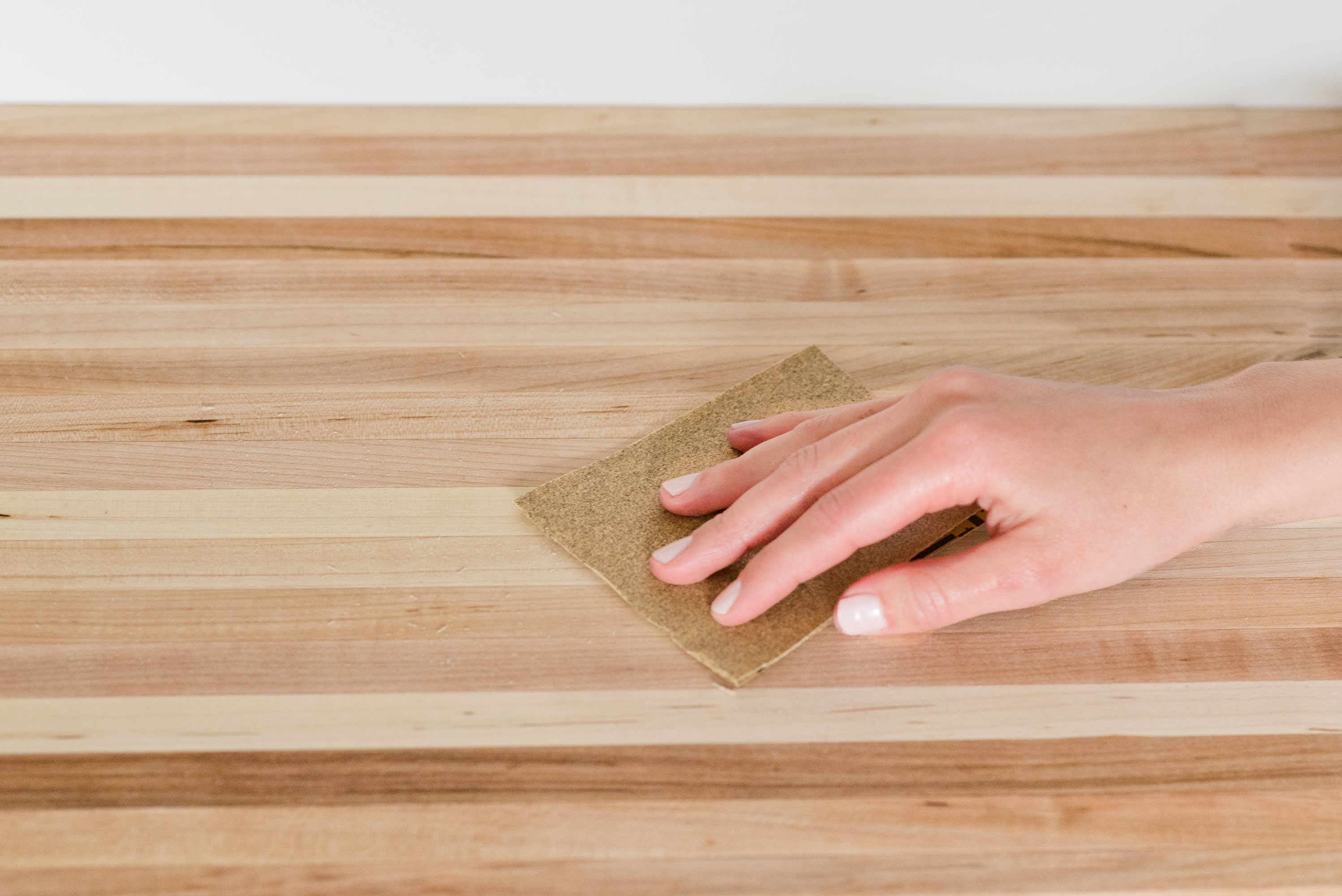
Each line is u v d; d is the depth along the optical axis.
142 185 0.88
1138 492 0.75
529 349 0.83
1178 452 0.76
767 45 0.92
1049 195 0.91
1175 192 0.91
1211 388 0.78
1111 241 0.89
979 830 0.73
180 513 0.78
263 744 0.73
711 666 0.75
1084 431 0.76
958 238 0.89
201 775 0.73
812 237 0.88
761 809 0.73
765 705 0.75
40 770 0.73
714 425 0.81
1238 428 0.77
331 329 0.83
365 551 0.77
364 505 0.78
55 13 0.88
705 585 0.77
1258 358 0.85
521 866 0.72
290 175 0.89
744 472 0.78
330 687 0.75
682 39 0.92
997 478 0.75
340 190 0.88
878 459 0.77
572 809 0.73
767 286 0.86
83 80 0.90
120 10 0.88
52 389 0.81
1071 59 0.94
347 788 0.73
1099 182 0.92
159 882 0.71
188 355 0.82
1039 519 0.75
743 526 0.76
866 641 0.77
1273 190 0.92
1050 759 0.74
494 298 0.85
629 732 0.74
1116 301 0.87
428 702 0.74
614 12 0.90
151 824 0.72
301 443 0.80
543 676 0.75
